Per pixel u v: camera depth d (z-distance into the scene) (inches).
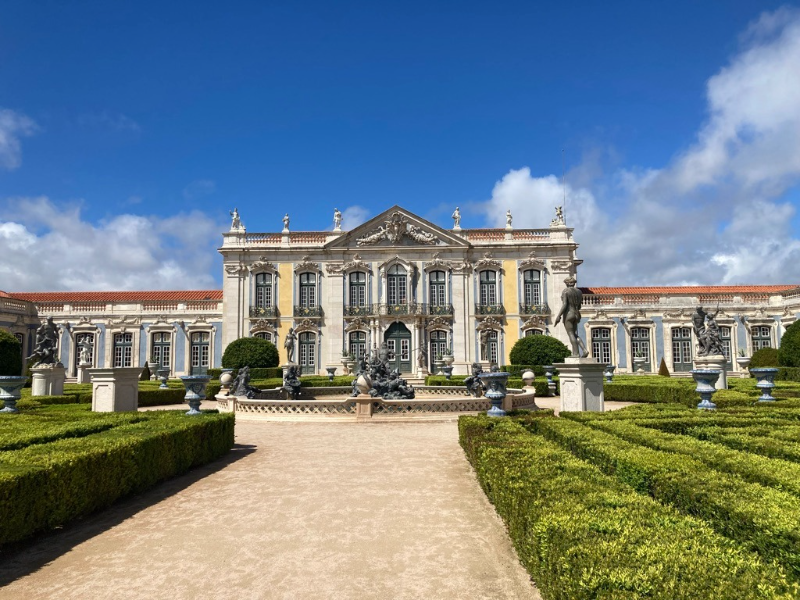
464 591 168.7
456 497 270.2
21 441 283.0
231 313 1453.0
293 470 336.8
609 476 201.9
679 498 174.2
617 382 866.1
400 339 1449.3
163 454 307.1
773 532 129.3
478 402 583.2
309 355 1451.8
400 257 1470.2
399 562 191.0
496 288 1467.8
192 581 176.7
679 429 339.3
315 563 190.4
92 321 1464.1
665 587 102.9
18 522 199.5
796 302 1362.0
